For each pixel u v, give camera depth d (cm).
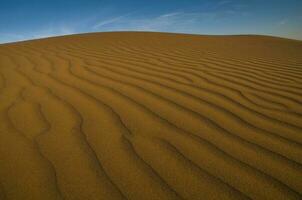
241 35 1633
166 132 231
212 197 157
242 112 272
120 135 226
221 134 227
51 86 361
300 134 226
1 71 464
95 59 563
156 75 416
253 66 509
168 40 1012
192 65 504
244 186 165
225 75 425
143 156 196
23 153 202
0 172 180
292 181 168
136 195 159
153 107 283
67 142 216
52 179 173
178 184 167
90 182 171
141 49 739
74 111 275
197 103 295
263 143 212
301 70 478
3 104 299
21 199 157
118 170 181
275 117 260
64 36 1155
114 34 1174
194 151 202
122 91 334
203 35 1309
